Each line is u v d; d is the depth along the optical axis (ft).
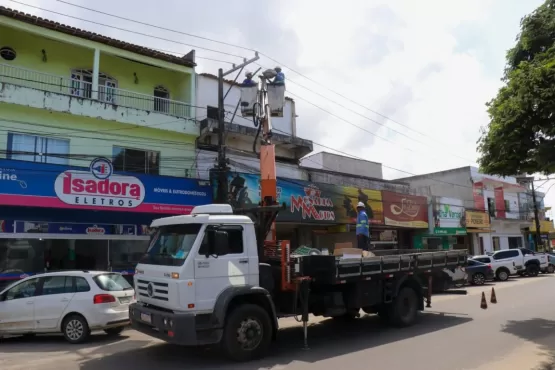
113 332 34.86
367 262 31.89
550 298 50.85
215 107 65.77
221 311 24.04
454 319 37.65
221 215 26.48
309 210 66.13
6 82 46.50
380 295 33.45
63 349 29.25
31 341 32.50
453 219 98.48
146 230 53.52
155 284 25.34
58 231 47.57
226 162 51.34
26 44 53.47
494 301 47.98
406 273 35.14
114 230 51.29
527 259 87.92
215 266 24.95
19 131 47.09
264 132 41.45
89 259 49.55
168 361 25.18
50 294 32.17
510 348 26.71
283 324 37.40
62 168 45.03
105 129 52.49
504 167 31.24
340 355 25.94
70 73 56.44
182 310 23.56
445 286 39.45
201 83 65.31
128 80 61.16
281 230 69.97
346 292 32.04
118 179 48.21
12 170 42.37
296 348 28.07
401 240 89.15
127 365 24.43
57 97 49.01
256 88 44.16
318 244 73.26
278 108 42.98
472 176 114.01
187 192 53.16
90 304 31.30
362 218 40.19
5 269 44.27
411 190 93.56
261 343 25.49
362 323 37.04
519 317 38.01
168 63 60.80
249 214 32.53
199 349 28.09
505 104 29.04
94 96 53.62
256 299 26.58
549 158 26.86
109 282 33.22
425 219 90.33
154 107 62.75
